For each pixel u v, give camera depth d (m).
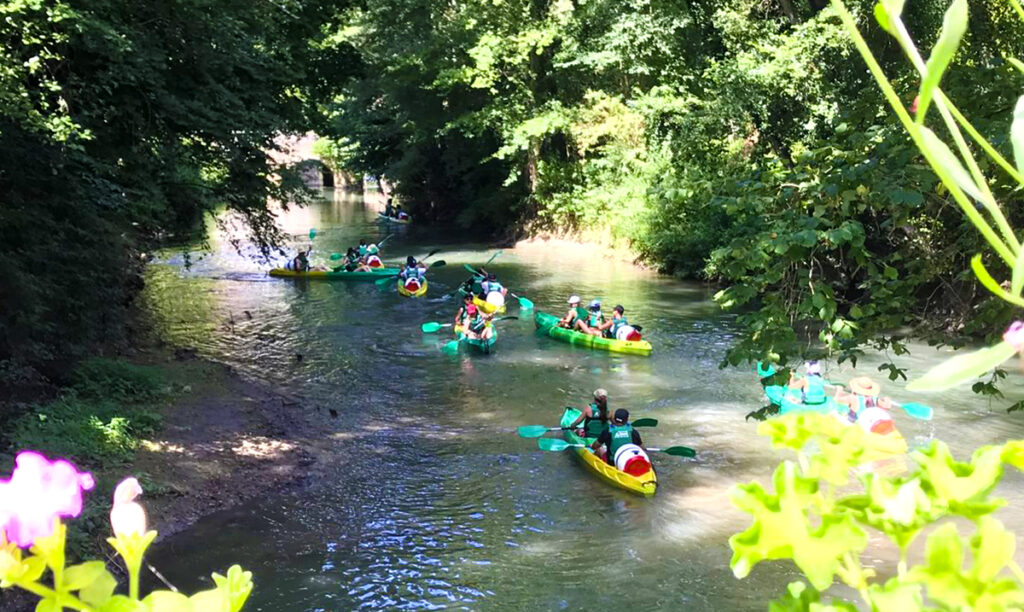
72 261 12.81
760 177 5.82
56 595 0.94
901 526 0.89
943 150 0.89
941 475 0.90
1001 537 0.83
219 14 12.30
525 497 10.67
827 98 15.92
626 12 22.78
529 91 33.06
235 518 9.82
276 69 14.55
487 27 31.69
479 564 8.97
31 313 11.34
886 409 12.18
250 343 18.67
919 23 14.88
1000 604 0.81
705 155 17.92
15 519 0.89
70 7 9.52
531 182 37.44
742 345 5.88
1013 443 0.89
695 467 11.58
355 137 47.34
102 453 10.41
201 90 12.87
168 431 11.74
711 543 9.38
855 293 14.80
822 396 13.10
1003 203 4.89
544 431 12.55
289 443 12.17
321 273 28.38
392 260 33.28
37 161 11.10
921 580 0.84
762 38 19.47
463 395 15.05
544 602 8.23
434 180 46.81
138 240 16.81
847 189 5.37
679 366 16.83
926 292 9.81
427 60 33.44
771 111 17.41
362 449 12.25
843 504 0.92
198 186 13.97
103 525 8.90
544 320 20.47
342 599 8.27
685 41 21.00
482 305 22.61
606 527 9.83
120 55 9.98
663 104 21.42
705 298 23.98
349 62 18.69
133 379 13.14
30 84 10.62
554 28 29.44
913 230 6.08
